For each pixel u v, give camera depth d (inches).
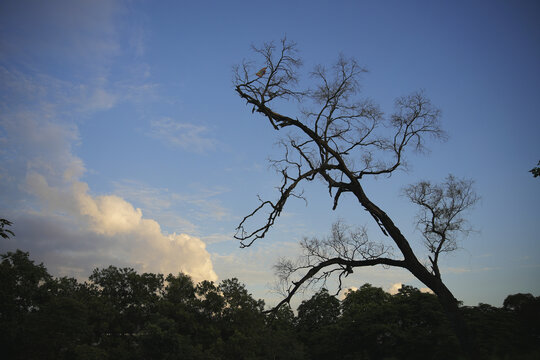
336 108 987.3
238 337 2434.8
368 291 2605.8
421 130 969.5
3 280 1881.2
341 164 949.2
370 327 1540.4
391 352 1363.2
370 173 961.5
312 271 944.3
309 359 2255.2
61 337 1886.1
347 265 953.5
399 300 1705.2
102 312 2378.2
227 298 2755.9
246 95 965.8
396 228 916.6
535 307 994.1
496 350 797.2
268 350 2413.9
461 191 981.8
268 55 965.2
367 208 939.3
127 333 2534.5
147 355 2081.7
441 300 863.7
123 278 2765.7
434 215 968.9
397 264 914.7
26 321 1873.8
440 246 942.4
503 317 1013.2
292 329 3019.2
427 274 884.6
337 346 1793.8
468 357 796.0
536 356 622.2
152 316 2391.7
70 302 1998.0
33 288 2096.5
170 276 2847.0
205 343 2488.9
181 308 2571.4
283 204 925.2
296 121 961.5
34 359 1845.5
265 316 1033.5
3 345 1780.3
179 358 2092.8
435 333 1182.3
